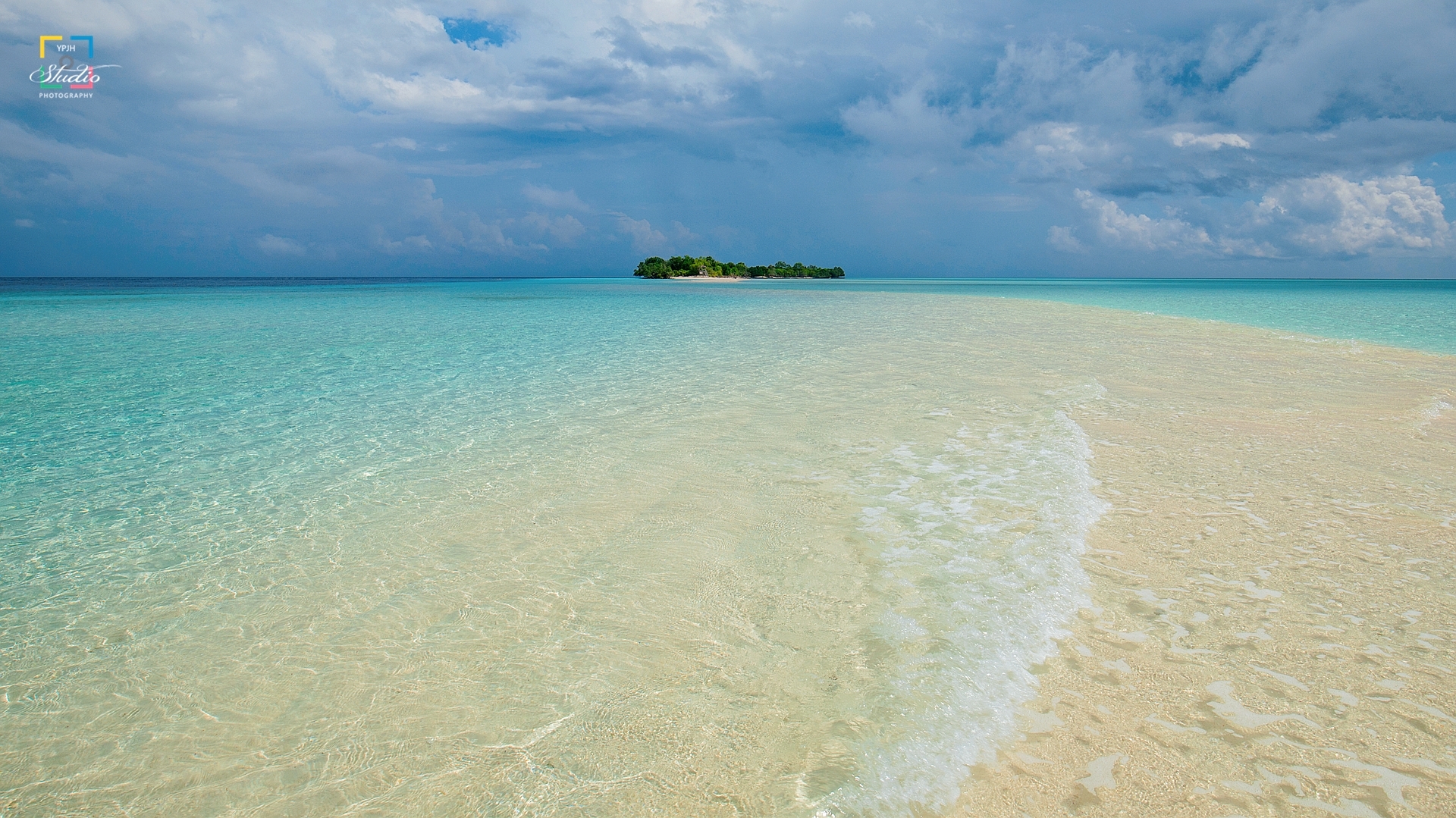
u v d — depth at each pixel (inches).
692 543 189.0
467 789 103.5
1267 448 268.7
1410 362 496.1
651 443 289.7
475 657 137.8
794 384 419.5
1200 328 784.9
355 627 151.0
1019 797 99.3
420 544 192.9
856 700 121.1
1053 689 123.0
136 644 146.5
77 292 1887.3
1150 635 138.6
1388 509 203.0
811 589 161.0
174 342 660.7
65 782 107.9
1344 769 103.0
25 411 356.8
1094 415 325.4
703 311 1138.0
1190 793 99.3
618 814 97.7
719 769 105.7
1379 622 142.0
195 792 105.4
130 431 316.8
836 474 243.1
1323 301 1536.7
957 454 264.1
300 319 951.6
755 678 128.3
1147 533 187.6
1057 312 1103.0
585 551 185.6
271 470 259.8
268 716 122.8
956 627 143.2
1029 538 185.2
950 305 1327.5
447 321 929.5
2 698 129.1
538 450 282.5
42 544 196.4
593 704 122.1
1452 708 116.0
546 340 681.6
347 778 107.0
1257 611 146.9
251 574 177.0
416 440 298.5
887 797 99.5
